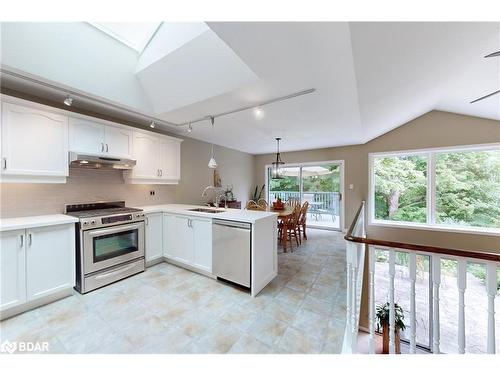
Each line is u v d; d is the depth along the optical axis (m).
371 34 1.52
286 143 5.29
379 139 5.06
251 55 1.76
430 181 4.57
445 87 3.15
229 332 1.79
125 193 3.46
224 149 5.73
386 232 4.91
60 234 2.27
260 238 2.48
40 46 1.93
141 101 2.85
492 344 1.22
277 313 2.05
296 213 4.20
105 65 2.37
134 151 3.18
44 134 2.31
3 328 1.81
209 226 2.76
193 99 2.62
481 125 4.07
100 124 2.79
